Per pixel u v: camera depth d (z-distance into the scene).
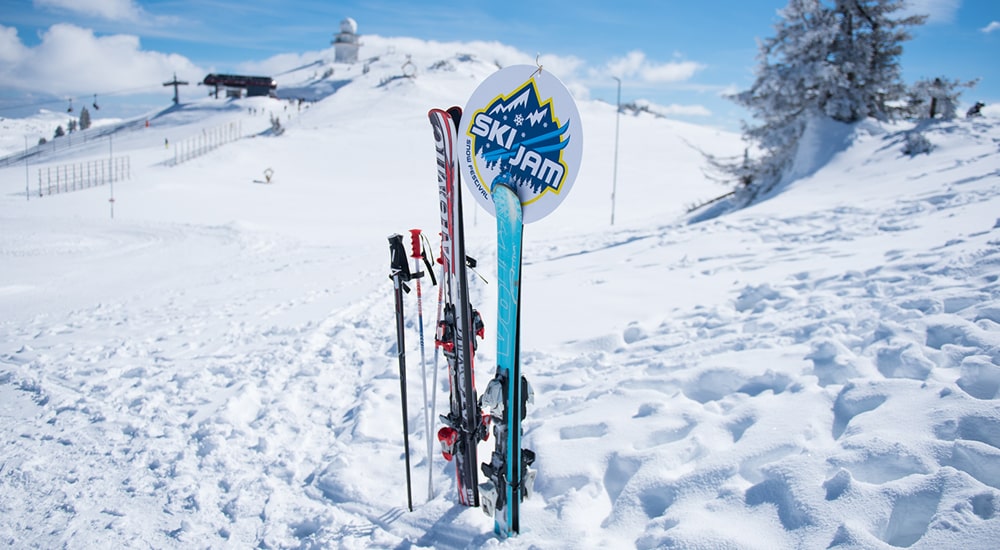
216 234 28.98
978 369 3.04
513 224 2.64
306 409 4.95
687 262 8.94
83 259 23.14
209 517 3.39
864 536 2.18
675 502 2.81
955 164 14.24
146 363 6.84
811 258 7.50
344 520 3.22
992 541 2.01
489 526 3.00
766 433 3.04
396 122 85.75
